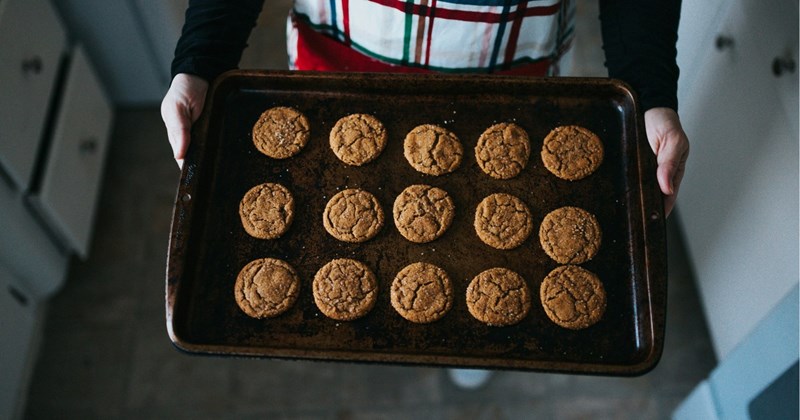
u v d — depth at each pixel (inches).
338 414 52.1
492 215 34.5
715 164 47.5
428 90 35.9
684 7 47.2
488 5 33.7
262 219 34.2
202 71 33.9
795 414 37.6
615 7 34.9
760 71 41.1
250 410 52.1
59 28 51.9
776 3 39.0
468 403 52.3
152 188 59.2
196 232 33.4
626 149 35.2
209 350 31.0
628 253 33.8
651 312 31.7
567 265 33.8
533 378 52.8
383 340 32.7
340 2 35.0
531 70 37.3
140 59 57.6
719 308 49.9
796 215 39.8
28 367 52.8
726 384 43.3
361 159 35.4
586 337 32.7
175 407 52.2
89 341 54.0
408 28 35.0
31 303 52.6
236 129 35.8
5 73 45.9
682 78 50.0
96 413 52.0
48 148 50.6
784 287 41.9
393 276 33.8
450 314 33.2
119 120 61.6
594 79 35.0
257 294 33.0
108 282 56.0
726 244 47.7
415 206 34.6
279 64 63.9
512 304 33.1
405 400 52.4
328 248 34.1
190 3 34.7
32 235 50.1
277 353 30.8
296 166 35.3
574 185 35.0
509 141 35.6
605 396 52.3
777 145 40.6
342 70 38.2
